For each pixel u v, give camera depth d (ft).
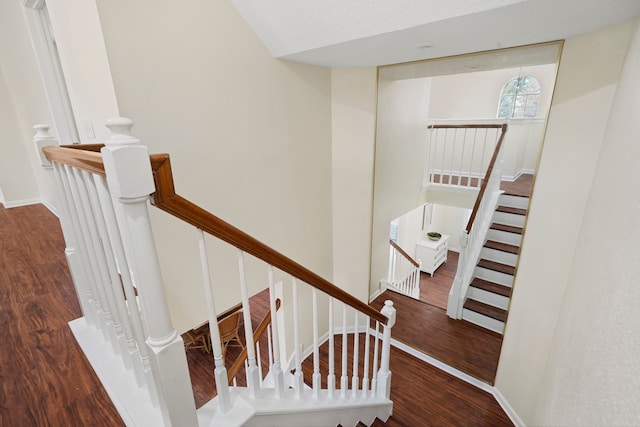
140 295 2.63
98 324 5.04
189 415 3.14
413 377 9.77
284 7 6.44
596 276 4.45
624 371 3.13
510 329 8.23
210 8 6.31
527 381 7.48
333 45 7.00
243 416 3.63
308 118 9.41
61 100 8.66
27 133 12.85
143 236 2.45
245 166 7.72
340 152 10.68
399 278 17.97
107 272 3.72
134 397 3.79
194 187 6.70
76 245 4.51
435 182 15.83
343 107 10.21
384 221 12.46
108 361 4.42
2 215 12.42
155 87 5.71
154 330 2.73
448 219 25.22
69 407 3.84
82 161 2.90
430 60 8.43
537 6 4.72
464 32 6.06
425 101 13.32
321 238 11.14
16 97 12.42
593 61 5.71
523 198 12.81
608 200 4.53
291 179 9.25
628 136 4.16
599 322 4.00
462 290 11.89
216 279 7.60
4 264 7.97
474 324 11.89
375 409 6.87
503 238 12.59
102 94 5.54
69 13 5.74
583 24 5.38
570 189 6.18
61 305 6.11
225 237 3.09
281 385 4.28
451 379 9.67
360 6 5.83
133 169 2.23
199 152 6.64
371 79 9.77
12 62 11.14
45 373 4.35
